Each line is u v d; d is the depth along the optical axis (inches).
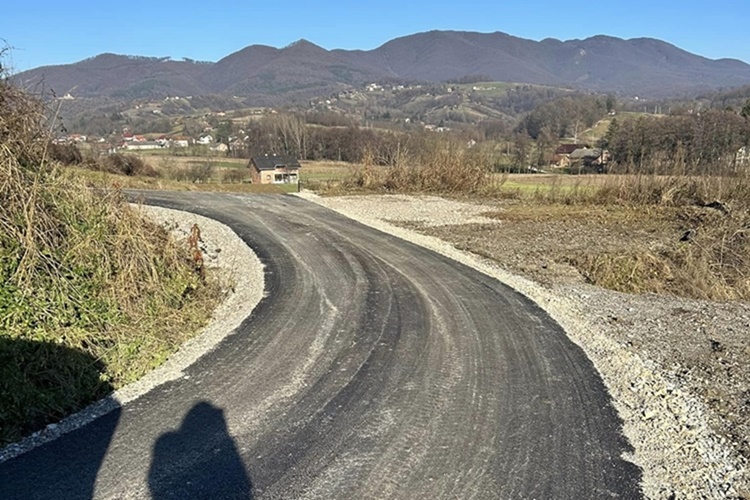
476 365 200.7
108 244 234.7
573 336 232.2
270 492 128.4
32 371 170.2
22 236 197.5
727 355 215.9
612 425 161.5
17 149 223.8
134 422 157.0
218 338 220.1
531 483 133.7
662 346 224.1
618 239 446.0
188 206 548.1
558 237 451.8
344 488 130.3
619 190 619.8
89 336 197.2
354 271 327.0
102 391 176.4
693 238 426.9
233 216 504.1
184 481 131.4
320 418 161.2
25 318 180.5
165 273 259.9
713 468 141.8
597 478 136.4
